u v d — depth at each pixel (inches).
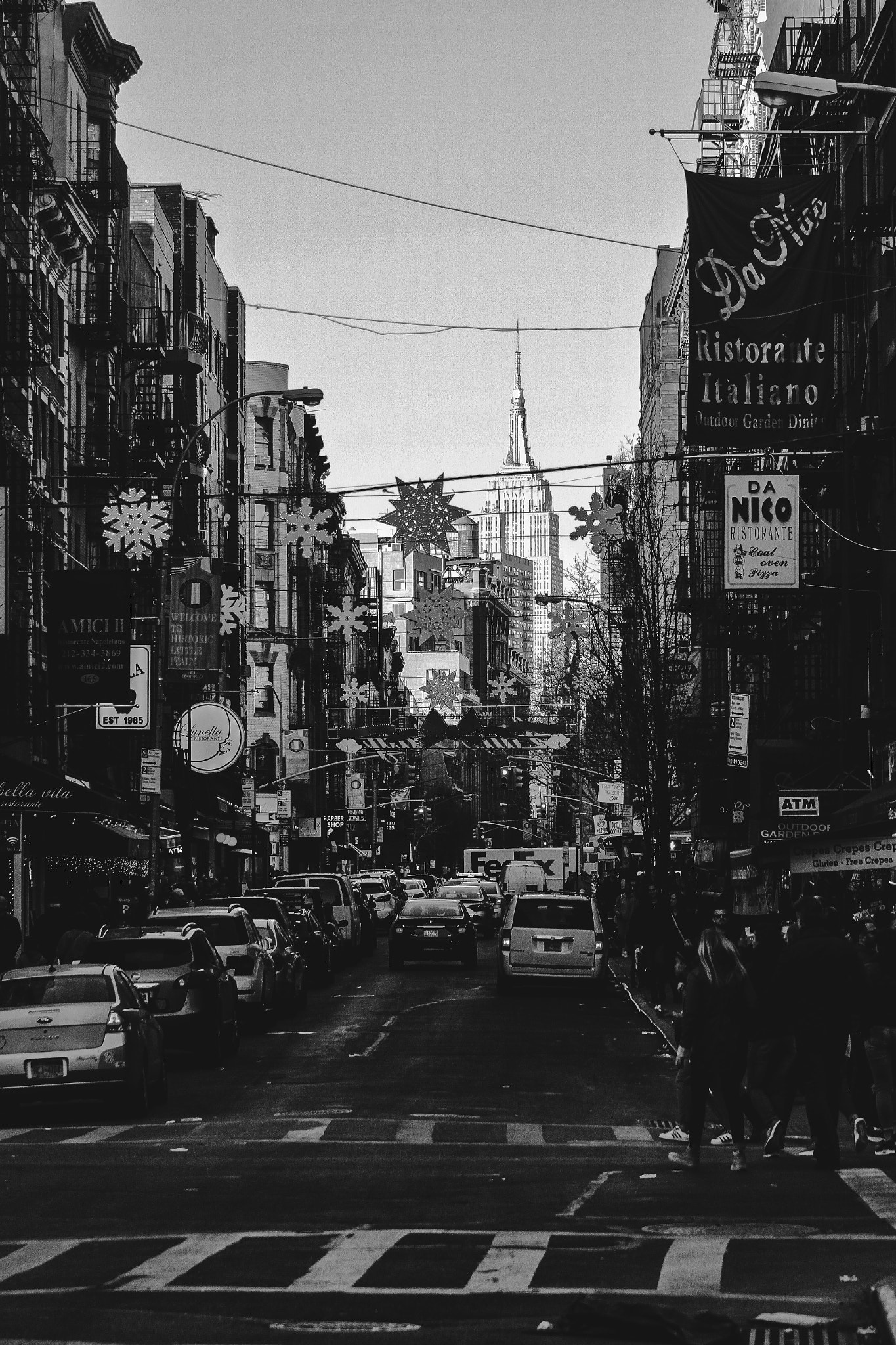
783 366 1077.8
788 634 1866.4
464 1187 559.8
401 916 1966.0
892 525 1464.1
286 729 3996.1
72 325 2084.2
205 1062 990.4
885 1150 635.5
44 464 1915.6
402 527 1079.6
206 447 3255.4
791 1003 617.9
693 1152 607.5
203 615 1598.2
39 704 1760.6
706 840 2053.4
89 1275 413.4
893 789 1067.9
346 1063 1010.1
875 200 1508.4
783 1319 355.6
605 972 1525.6
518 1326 355.6
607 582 2496.3
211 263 3545.8
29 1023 759.1
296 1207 518.0
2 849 1621.6
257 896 1718.8
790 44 1891.0
